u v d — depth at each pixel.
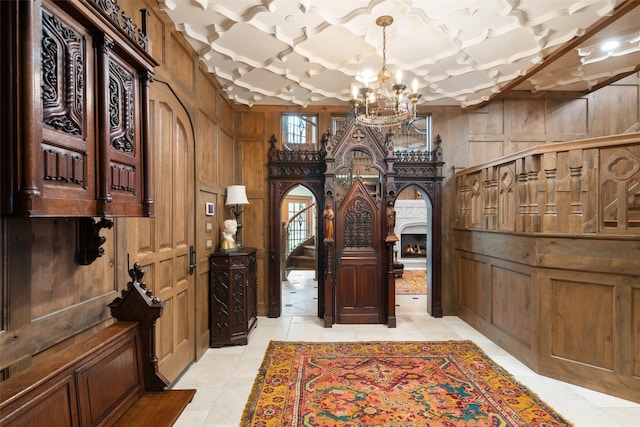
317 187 4.71
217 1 2.41
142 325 1.71
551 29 2.80
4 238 1.23
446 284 4.68
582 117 4.62
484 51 3.18
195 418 2.24
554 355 2.80
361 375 2.85
